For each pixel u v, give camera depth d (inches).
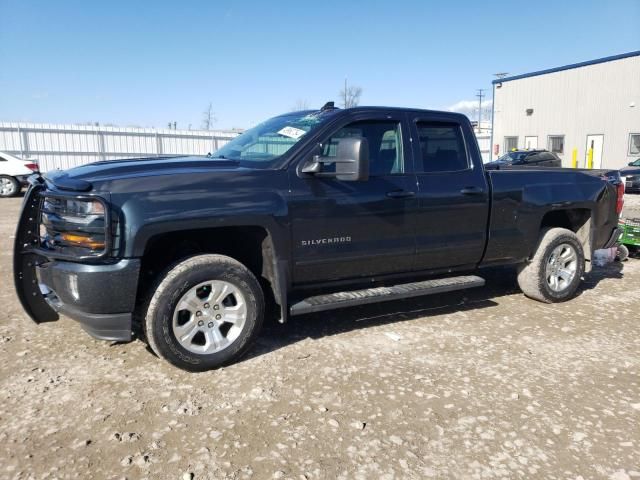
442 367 157.2
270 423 125.2
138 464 109.2
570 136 1254.9
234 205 149.8
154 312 143.5
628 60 1119.6
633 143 1128.8
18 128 957.2
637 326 195.5
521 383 147.5
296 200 160.4
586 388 144.9
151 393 139.3
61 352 165.8
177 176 146.9
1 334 180.4
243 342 155.8
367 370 154.3
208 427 123.1
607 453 114.9
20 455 111.8
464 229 195.8
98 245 138.5
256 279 157.4
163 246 168.9
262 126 197.3
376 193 174.7
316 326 191.8
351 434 121.1
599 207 233.3
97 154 1040.2
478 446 117.0
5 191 684.7
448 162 194.9
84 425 123.6
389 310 211.5
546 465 110.5
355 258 173.9
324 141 168.7
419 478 106.0
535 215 212.1
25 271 155.8
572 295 227.1
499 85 1429.6
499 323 197.2
